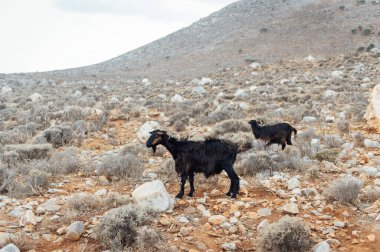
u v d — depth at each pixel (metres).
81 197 8.26
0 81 64.31
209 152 8.54
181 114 19.61
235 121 16.12
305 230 6.45
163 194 8.05
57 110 24.17
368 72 47.75
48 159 12.68
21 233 6.84
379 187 8.93
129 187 9.70
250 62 83.50
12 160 11.75
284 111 20.52
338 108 21.77
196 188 9.46
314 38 89.25
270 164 10.82
